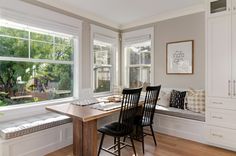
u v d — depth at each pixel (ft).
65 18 10.71
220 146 8.84
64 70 11.44
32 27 9.32
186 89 11.59
